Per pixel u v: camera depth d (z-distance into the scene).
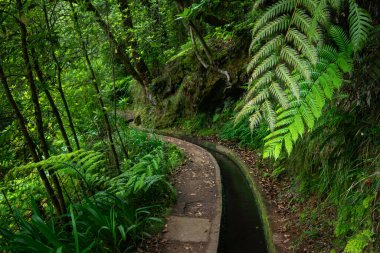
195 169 6.79
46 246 2.95
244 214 4.82
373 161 2.61
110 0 5.82
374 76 2.22
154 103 13.37
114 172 5.57
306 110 1.50
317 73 1.60
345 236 2.82
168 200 5.05
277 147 1.52
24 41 2.98
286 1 1.40
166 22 11.77
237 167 7.06
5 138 3.79
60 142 5.09
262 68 1.40
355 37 1.43
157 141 8.20
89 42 5.23
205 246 3.75
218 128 10.09
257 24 1.44
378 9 2.34
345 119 2.97
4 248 2.81
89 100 5.41
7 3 2.90
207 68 10.57
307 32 1.29
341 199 3.01
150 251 3.71
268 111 1.35
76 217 3.49
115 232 3.54
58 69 3.83
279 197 4.67
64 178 5.40
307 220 3.63
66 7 4.60
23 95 4.07
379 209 2.34
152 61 13.40
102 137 6.26
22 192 4.80
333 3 1.32
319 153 3.82
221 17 6.86
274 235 3.69
